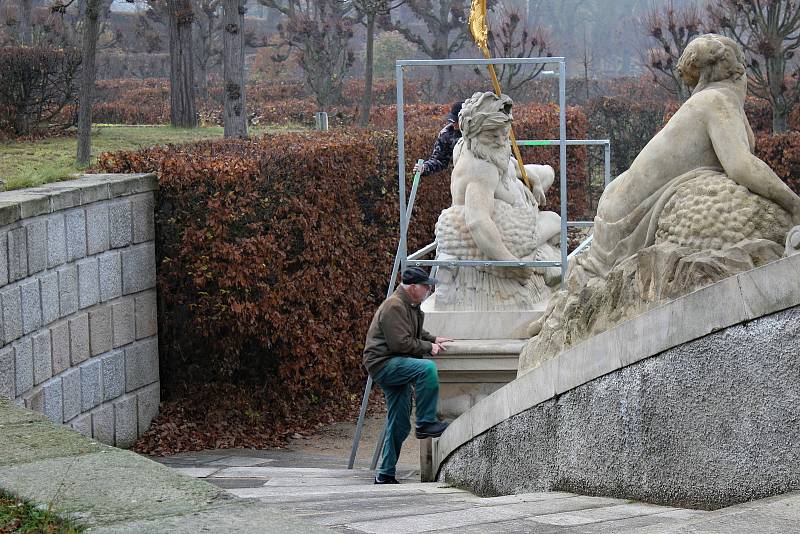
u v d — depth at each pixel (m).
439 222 11.48
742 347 4.67
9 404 5.49
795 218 5.86
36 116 25.38
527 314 11.03
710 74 6.49
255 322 13.06
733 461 4.75
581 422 5.98
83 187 11.09
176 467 11.36
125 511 3.84
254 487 8.79
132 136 26.55
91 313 11.37
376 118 32.91
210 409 13.17
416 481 9.93
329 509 5.65
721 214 5.84
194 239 12.61
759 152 21.80
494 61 10.91
